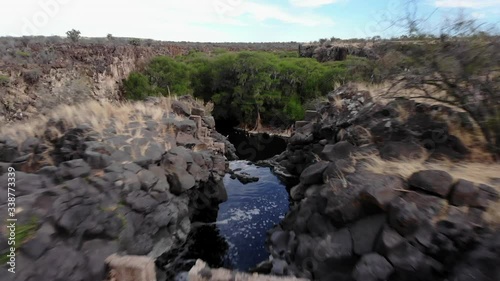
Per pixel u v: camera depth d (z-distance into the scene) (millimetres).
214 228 8617
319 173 6629
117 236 4906
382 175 4879
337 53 33719
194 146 9297
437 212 3951
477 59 4715
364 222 4750
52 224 4273
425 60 5379
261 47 68250
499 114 4746
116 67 20734
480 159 4918
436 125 5645
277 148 20625
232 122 30688
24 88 11461
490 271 3127
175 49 45656
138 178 5918
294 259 5949
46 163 6027
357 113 7703
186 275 6574
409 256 3863
